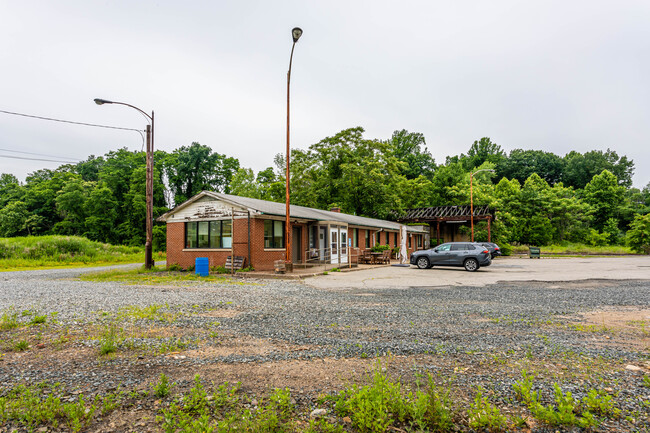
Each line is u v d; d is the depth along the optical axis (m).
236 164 63.03
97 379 3.98
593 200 70.44
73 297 9.69
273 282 14.05
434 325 6.60
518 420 3.00
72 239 30.44
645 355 4.80
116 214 52.84
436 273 18.25
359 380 3.94
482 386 3.78
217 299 9.43
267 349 5.10
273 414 2.97
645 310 8.13
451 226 50.78
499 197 58.84
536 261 31.52
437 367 4.34
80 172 65.69
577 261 30.81
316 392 3.65
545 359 4.63
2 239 28.66
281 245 20.38
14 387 3.75
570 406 2.96
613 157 96.31
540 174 89.06
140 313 7.43
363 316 7.39
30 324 6.48
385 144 45.94
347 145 44.88
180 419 2.99
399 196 49.38
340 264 21.81
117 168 56.88
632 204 73.12
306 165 44.88
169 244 21.34
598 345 5.30
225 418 3.02
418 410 2.97
